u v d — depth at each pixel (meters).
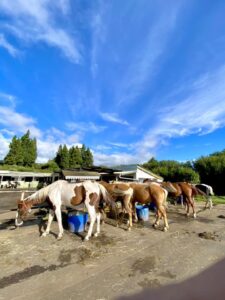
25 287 2.98
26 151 41.38
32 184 27.27
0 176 25.17
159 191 6.48
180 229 6.54
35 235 5.26
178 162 34.00
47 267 3.61
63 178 11.52
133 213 7.21
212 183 24.12
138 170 15.63
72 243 4.80
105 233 5.75
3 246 4.47
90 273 3.44
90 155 48.19
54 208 5.21
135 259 4.07
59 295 2.80
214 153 30.62
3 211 8.57
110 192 6.62
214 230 6.61
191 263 3.95
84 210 7.62
